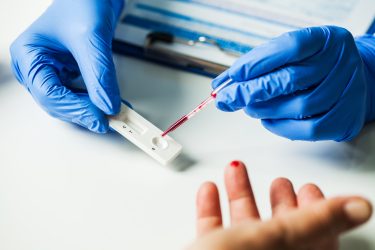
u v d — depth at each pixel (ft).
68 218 1.48
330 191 1.56
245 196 1.36
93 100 1.59
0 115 1.69
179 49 1.84
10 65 1.85
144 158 1.61
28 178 1.55
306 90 1.56
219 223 1.31
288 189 1.40
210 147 1.65
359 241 1.45
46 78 1.65
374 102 1.72
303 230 1.08
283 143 1.67
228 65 1.81
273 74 1.51
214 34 1.88
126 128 1.59
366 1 2.01
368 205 1.06
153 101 1.75
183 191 1.55
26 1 2.05
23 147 1.62
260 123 1.71
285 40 1.50
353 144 1.67
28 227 1.46
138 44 1.86
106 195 1.53
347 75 1.57
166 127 1.68
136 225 1.48
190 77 1.82
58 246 1.43
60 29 1.74
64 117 1.64
